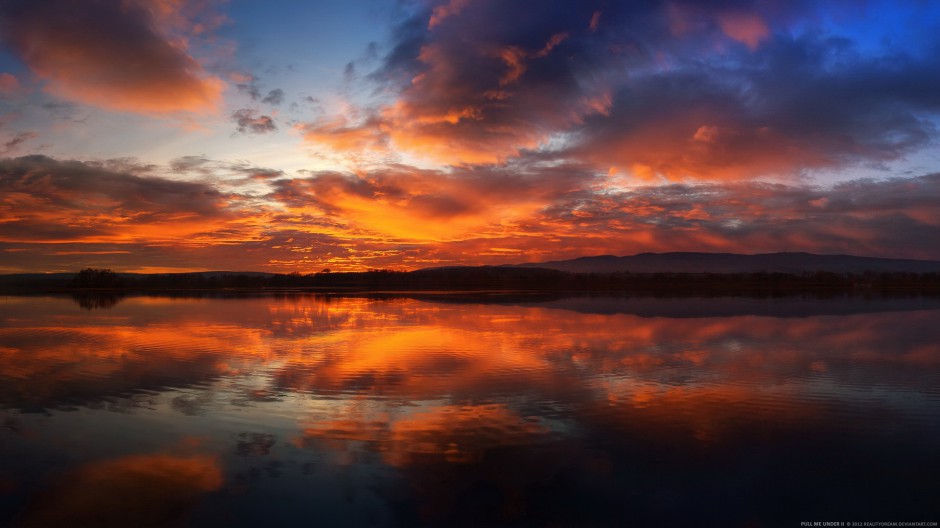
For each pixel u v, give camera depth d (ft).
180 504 23.82
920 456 29.55
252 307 133.28
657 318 103.45
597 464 28.35
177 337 73.31
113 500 24.08
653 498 24.86
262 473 27.02
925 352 61.98
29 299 178.29
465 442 31.30
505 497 24.81
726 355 59.47
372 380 46.29
